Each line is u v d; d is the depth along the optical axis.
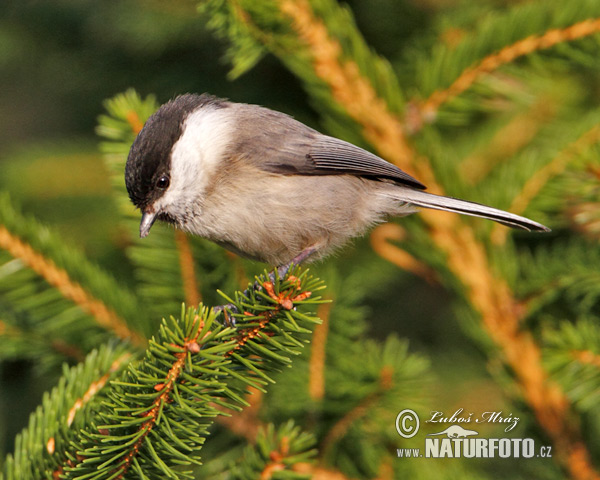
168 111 2.75
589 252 2.75
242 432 2.74
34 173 2.86
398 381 2.73
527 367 2.74
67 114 2.88
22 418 2.81
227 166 2.75
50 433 2.70
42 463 2.70
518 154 2.83
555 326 2.77
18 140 2.90
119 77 2.87
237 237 2.75
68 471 2.69
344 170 2.76
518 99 2.77
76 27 2.86
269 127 2.76
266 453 2.71
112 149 2.76
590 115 2.76
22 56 2.86
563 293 2.78
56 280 2.74
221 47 2.85
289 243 2.75
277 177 2.75
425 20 2.84
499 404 2.81
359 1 2.84
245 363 2.70
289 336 2.70
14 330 2.74
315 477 2.73
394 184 2.77
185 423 2.69
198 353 2.69
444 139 2.85
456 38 2.82
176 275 2.75
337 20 2.75
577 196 2.76
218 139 2.75
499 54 2.76
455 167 2.77
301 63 2.76
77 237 2.84
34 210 2.85
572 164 2.75
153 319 2.75
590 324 2.75
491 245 2.76
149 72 2.86
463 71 2.76
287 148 2.75
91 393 2.71
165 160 2.74
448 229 2.76
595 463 2.74
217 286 2.76
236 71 2.74
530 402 2.74
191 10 2.85
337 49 2.75
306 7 2.74
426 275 2.79
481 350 2.76
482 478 2.74
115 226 2.84
